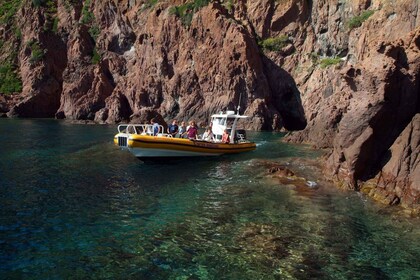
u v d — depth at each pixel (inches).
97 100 1967.3
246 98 1628.9
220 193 508.1
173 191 520.4
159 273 298.7
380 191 477.1
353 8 1656.0
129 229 384.2
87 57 2134.6
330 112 1015.0
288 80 1708.9
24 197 488.4
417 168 450.6
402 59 539.8
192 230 380.5
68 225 394.9
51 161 724.0
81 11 2322.8
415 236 362.9
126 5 2240.4
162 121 1392.7
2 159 739.4
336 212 427.5
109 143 976.9
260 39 1814.7
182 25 1841.8
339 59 1638.8
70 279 290.7
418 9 1358.3
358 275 295.7
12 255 327.9
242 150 876.6
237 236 364.8
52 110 2144.4
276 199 476.4
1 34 2463.1
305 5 1785.2
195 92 1711.4
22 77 2245.3
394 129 524.1
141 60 1971.0
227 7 1865.2
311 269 303.9
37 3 2373.3
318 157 786.8
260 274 296.8
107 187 541.0
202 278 291.6
